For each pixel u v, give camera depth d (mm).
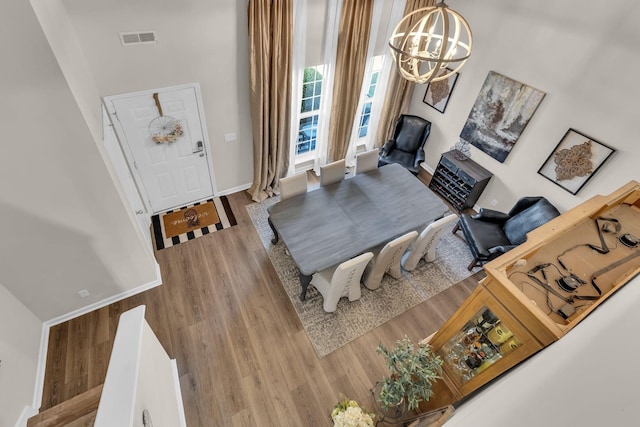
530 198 4145
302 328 3434
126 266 3293
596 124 3518
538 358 1270
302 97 4812
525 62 3971
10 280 2709
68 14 2746
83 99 2451
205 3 3266
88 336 3156
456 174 4930
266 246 4254
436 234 3691
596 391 543
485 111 4566
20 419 2447
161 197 4438
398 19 4637
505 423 785
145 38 3184
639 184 1998
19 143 2166
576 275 1606
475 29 4391
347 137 5434
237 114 4270
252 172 4996
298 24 3939
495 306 1627
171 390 2582
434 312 3734
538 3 3666
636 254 1697
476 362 1893
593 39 3336
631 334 619
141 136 3791
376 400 2711
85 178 2545
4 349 2439
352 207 3789
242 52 3783
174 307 3482
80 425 2162
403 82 5352
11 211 2408
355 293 3635
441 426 1604
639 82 3123
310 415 2834
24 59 1904
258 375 3043
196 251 4094
